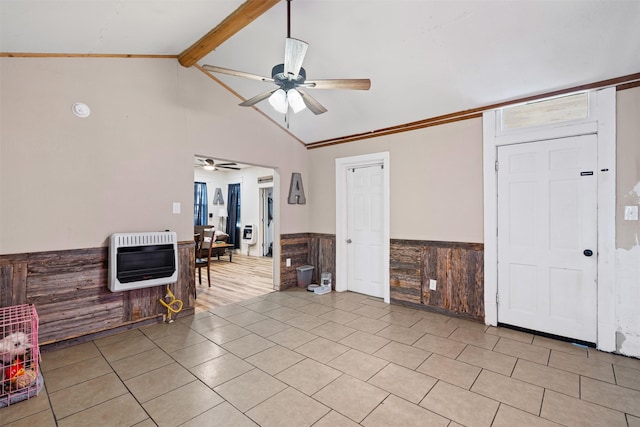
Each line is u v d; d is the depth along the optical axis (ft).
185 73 11.55
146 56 10.52
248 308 12.68
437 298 12.03
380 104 11.93
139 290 10.47
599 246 8.82
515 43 7.98
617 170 8.55
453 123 11.56
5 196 8.01
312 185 16.58
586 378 7.37
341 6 7.79
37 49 8.08
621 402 6.44
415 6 7.48
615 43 7.45
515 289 10.34
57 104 8.79
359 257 15.02
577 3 6.67
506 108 10.39
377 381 7.26
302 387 7.02
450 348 8.99
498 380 7.30
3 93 7.97
